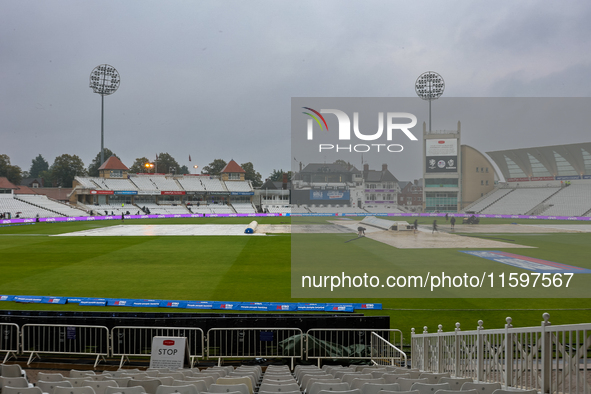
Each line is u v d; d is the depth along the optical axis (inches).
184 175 4163.4
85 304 602.2
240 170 4323.3
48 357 390.3
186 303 593.9
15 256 1087.0
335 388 200.8
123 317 417.1
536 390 182.5
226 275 828.6
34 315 422.6
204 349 404.8
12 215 2684.5
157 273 850.1
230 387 201.8
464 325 507.8
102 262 992.9
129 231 1921.8
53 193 3636.8
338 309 579.8
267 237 1631.4
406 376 246.1
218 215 3612.2
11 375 248.5
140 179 3850.9
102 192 3405.5
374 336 406.6
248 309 582.6
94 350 393.7
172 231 1930.4
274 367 348.5
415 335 395.2
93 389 202.8
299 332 403.9
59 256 1089.4
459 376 287.9
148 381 221.1
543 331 186.1
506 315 548.7
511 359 217.2
